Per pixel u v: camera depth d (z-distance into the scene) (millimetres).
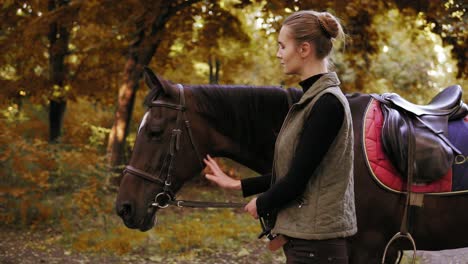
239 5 8414
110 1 8391
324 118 1724
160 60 10156
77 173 7004
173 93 2471
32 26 8484
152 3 8359
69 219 6629
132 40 8844
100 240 5770
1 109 9828
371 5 7453
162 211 7723
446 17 8062
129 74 8672
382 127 2461
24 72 9773
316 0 7199
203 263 5188
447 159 2430
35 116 11758
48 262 5125
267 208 1771
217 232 6223
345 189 1775
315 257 1779
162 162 2451
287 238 1855
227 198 9117
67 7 8383
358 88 10945
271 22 7520
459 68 8906
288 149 1805
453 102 2633
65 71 10031
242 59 11992
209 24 9539
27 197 6551
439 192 2441
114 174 7258
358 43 9578
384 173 2412
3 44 9109
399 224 2459
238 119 2500
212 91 2516
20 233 6172
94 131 10273
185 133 2463
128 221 2457
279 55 1851
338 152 1758
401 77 15172
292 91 2490
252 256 5441
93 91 9914
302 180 1729
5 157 6449
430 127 2480
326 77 1782
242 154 2531
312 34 1789
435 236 2508
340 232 1770
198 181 10133
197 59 11555
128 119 8656
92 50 9531
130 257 5340
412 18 9133
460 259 4805
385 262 2527
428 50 15336
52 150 7273
